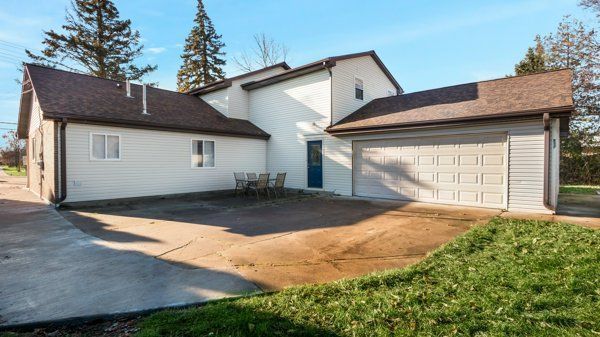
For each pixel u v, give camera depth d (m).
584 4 17.67
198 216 8.08
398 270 3.89
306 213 8.42
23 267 4.27
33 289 3.55
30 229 6.57
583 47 18.12
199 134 12.56
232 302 3.13
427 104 11.12
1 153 41.03
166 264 4.37
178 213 8.54
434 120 9.33
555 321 2.67
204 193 12.71
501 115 8.18
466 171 9.20
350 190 11.87
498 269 3.85
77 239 5.75
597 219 7.10
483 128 8.77
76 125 9.47
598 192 12.81
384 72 15.71
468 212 8.26
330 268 4.20
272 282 3.71
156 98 13.74
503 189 8.55
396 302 3.04
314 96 12.88
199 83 28.89
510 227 6.16
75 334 2.72
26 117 14.52
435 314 2.79
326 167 12.59
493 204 8.73
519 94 9.24
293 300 3.13
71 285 3.65
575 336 2.44
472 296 3.13
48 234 6.14
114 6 25.47
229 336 2.50
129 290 3.51
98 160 9.90
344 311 2.89
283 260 4.52
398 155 10.64
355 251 4.96
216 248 5.14
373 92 14.90
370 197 11.38
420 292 3.24
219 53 29.91
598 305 2.91
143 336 2.50
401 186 10.59
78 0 24.03
